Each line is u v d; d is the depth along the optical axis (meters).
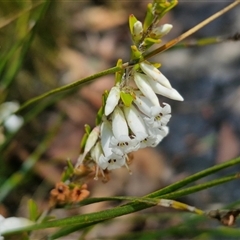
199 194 0.52
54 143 0.55
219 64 0.67
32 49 0.58
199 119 0.61
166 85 0.34
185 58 0.69
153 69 0.34
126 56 0.71
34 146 0.53
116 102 0.34
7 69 0.45
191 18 0.76
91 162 0.36
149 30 0.34
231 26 0.72
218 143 0.57
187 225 0.41
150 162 0.56
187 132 0.59
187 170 0.55
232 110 0.60
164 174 0.55
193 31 0.34
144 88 0.34
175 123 0.61
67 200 0.36
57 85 0.59
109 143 0.35
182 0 0.80
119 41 0.74
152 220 0.50
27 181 0.50
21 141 0.53
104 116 0.35
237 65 0.66
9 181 0.43
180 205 0.33
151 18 0.34
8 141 0.44
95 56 0.70
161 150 0.58
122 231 0.49
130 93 0.34
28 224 0.37
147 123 0.34
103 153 0.35
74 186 0.36
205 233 0.42
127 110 0.34
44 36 0.60
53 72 0.60
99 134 0.35
